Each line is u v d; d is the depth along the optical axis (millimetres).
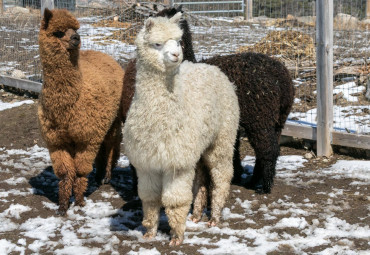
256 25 9586
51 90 4625
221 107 4469
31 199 5336
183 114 3805
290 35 9375
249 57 5211
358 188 5445
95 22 11109
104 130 5039
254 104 5027
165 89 3699
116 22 11047
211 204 4695
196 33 9016
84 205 5168
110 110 5090
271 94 5023
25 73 10188
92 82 4902
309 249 4055
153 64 3627
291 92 5379
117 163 6426
